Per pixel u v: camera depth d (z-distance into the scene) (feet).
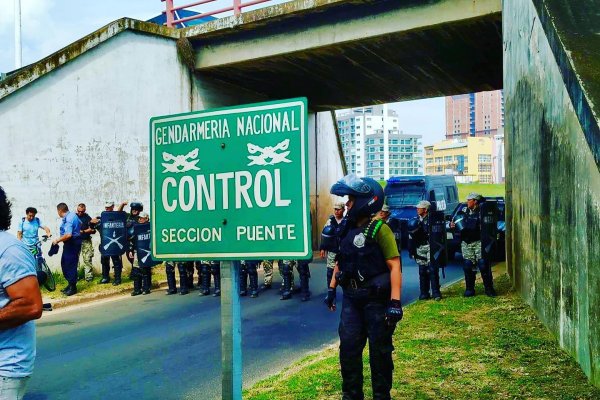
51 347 25.02
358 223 13.89
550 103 21.42
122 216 40.68
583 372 17.22
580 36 17.94
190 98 54.13
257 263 39.68
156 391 18.60
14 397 8.96
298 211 9.80
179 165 10.95
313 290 39.68
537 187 24.94
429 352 20.49
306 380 17.71
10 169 39.93
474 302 30.68
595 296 15.71
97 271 44.75
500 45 46.03
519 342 21.34
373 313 13.46
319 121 75.15
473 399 15.44
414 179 73.92
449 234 54.70
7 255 8.77
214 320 30.04
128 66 48.03
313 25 46.65
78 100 44.19
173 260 10.98
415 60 50.52
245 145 10.27
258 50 49.90
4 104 39.60
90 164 45.01
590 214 15.92
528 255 28.22
